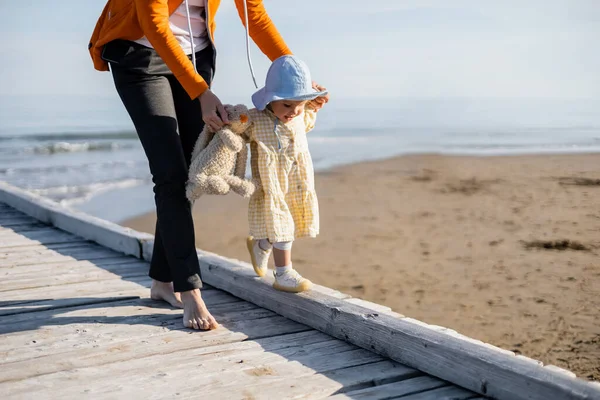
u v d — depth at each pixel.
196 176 2.82
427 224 8.36
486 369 2.22
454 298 5.22
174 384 2.36
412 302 5.18
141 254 4.45
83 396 2.25
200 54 3.08
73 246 4.89
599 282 5.41
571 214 8.41
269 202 2.95
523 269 5.93
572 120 30.25
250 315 3.22
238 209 10.73
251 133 2.94
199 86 2.77
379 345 2.67
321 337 2.90
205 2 2.98
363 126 27.95
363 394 2.30
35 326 3.01
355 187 11.84
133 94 2.90
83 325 3.03
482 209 9.12
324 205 10.04
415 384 2.38
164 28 2.70
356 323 2.77
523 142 19.73
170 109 2.95
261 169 2.94
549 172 12.62
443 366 2.39
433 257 6.64
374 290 5.59
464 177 12.46
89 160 17.86
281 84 2.81
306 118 3.12
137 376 2.43
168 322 3.08
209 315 2.99
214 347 2.75
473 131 24.58
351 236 7.86
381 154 17.34
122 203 11.53
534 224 7.88
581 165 13.68
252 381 2.39
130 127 27.92
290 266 3.17
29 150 19.88
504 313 4.75
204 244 8.14
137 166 16.62
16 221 5.91
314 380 2.40
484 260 6.36
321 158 16.77
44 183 13.84
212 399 2.23
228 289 3.61
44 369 2.50
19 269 4.15
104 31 2.89
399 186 11.80
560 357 3.85
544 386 2.02
